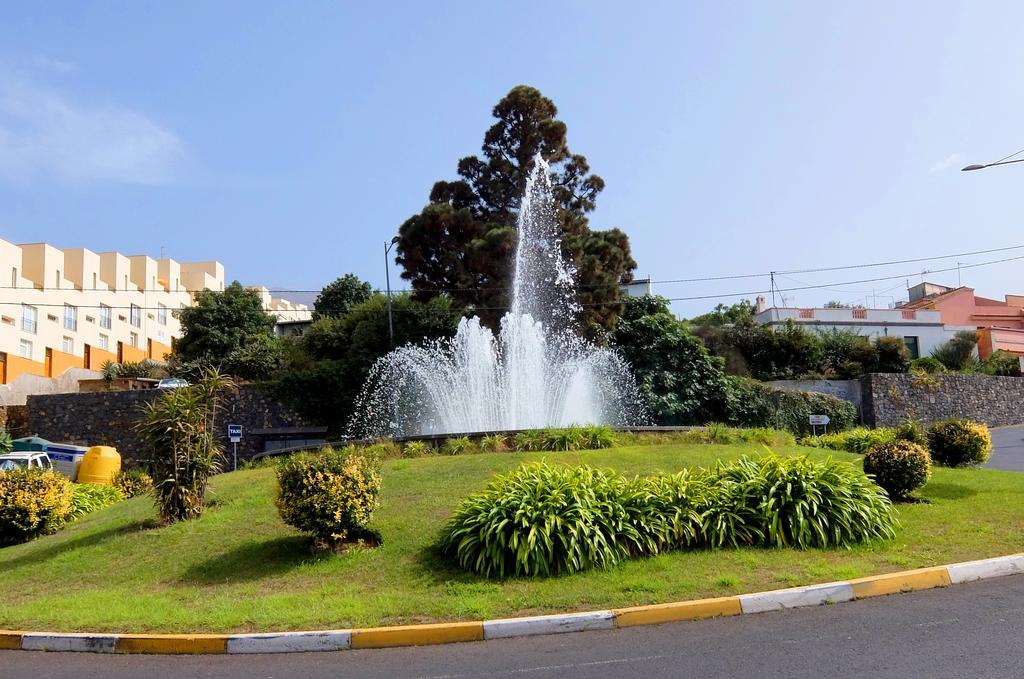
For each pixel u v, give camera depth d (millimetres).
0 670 6027
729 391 27000
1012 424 31203
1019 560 7301
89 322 42844
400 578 7699
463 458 12047
